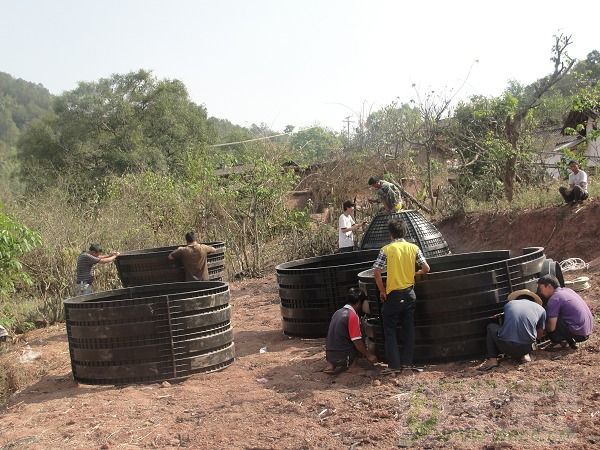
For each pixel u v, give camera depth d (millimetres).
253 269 16094
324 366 7312
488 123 17656
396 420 5395
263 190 17172
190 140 43656
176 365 7344
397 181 19141
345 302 8648
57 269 14531
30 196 19281
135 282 11789
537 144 20250
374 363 7062
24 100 164250
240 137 48312
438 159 20281
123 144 40531
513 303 6484
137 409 6504
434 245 9977
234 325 10352
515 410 5219
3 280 10891
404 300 6559
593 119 16516
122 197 19078
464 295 6680
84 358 7508
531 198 13805
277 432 5465
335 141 25641
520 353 6324
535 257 7258
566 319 6559
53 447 5758
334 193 20453
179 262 11586
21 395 7676
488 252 8258
